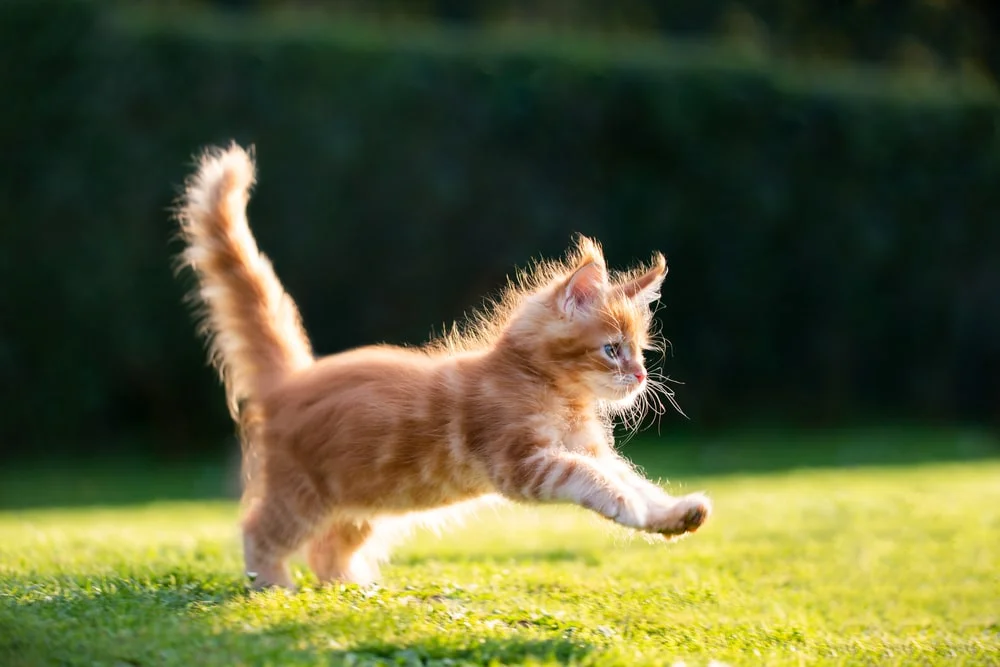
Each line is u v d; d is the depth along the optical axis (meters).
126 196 16.47
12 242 16.42
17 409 16.61
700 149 18.20
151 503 14.14
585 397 6.15
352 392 5.95
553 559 8.58
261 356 6.42
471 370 5.99
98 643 4.61
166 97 16.55
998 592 7.70
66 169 16.44
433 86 17.30
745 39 22.25
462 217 17.52
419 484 5.91
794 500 11.91
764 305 18.72
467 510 6.32
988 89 21.11
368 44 17.17
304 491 6.00
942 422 19.91
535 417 5.84
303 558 6.65
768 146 18.50
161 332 16.66
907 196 19.20
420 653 4.64
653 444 17.75
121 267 16.47
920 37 23.58
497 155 17.61
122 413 17.22
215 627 4.89
